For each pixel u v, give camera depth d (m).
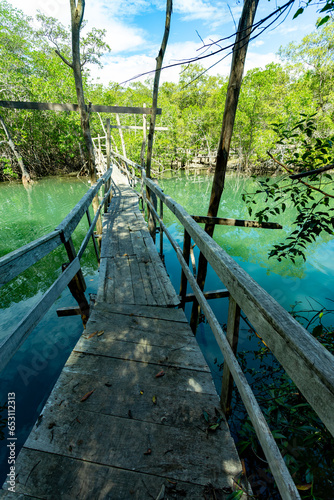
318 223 2.25
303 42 21.31
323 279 5.55
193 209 11.77
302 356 0.72
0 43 17.06
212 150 33.38
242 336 3.56
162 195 3.68
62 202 13.54
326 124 13.93
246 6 2.27
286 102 17.83
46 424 1.45
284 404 2.09
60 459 1.28
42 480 1.20
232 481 1.21
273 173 22.44
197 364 1.90
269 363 3.04
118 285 3.11
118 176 13.11
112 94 23.20
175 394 1.66
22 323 1.44
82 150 24.80
